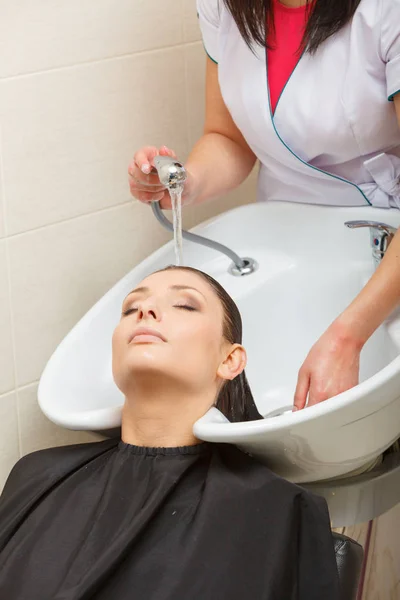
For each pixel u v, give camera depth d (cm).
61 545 125
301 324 174
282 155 165
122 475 132
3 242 177
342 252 171
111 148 189
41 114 175
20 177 176
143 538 122
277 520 122
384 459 151
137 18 185
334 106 154
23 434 191
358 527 158
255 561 119
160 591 116
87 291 193
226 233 180
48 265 185
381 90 151
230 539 119
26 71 171
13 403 188
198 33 197
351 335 138
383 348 153
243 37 157
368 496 145
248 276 174
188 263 176
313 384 138
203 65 201
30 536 128
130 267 200
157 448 133
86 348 162
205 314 134
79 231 188
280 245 178
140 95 191
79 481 136
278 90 159
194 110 202
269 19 155
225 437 125
